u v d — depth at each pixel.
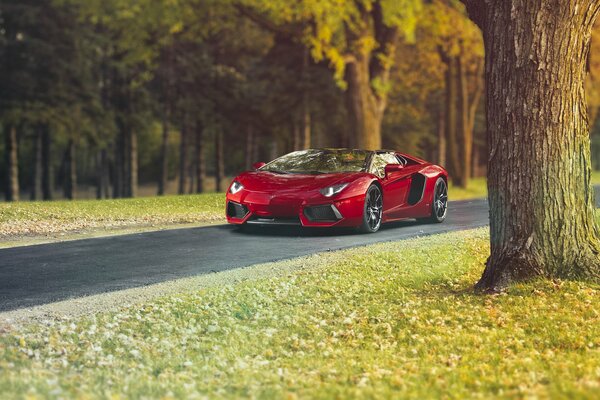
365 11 24.80
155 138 60.06
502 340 6.30
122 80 38.09
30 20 33.03
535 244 7.61
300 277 8.30
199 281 8.05
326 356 5.94
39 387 4.61
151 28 25.88
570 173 7.59
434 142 53.09
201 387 5.04
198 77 40.28
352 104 24.70
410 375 5.29
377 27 25.83
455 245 10.48
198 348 6.07
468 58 32.19
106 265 8.95
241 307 7.14
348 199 10.95
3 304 6.96
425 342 6.29
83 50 34.56
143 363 5.66
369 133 24.83
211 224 12.92
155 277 8.27
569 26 7.38
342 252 9.69
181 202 16.66
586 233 7.69
